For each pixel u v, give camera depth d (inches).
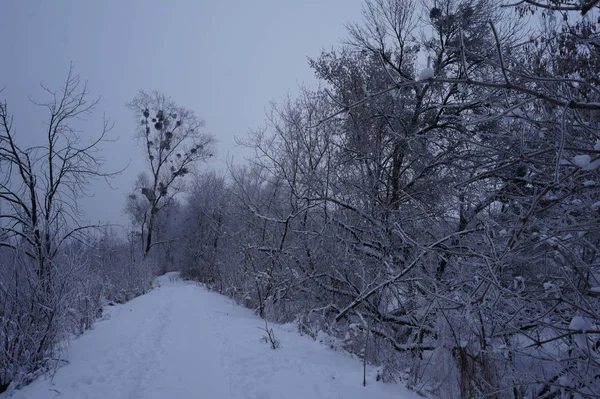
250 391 212.2
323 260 424.8
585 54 180.1
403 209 390.0
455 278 271.3
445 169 366.9
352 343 311.3
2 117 291.1
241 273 627.2
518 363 217.9
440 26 402.3
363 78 452.1
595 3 88.5
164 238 1525.6
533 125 169.9
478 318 223.0
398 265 349.1
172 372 245.4
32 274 253.0
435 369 254.2
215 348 306.0
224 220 727.7
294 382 223.8
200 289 902.4
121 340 319.0
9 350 229.0
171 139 1320.1
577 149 105.1
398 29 457.4
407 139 271.3
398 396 213.5
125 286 680.4
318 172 443.8
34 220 297.9
